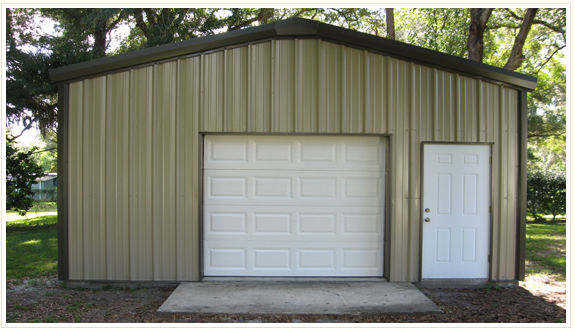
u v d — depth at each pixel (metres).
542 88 14.26
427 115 5.61
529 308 4.81
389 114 5.59
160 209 5.57
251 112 5.55
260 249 5.75
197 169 5.59
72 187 5.55
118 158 5.54
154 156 5.55
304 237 5.76
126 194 5.55
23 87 9.73
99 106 5.53
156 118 5.55
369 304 4.71
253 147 5.73
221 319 4.38
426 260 5.68
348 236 5.77
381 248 5.77
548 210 12.43
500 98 5.68
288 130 5.55
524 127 5.68
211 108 5.55
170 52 5.50
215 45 5.52
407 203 5.62
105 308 4.76
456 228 5.69
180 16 12.33
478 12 12.61
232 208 5.73
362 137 5.74
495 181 5.67
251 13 13.70
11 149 10.93
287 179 5.76
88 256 5.57
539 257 7.58
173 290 5.49
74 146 5.54
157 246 5.57
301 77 5.55
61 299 5.10
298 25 5.47
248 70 5.55
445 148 5.66
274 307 4.60
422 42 15.00
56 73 5.46
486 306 4.88
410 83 5.60
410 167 5.61
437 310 4.55
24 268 6.79
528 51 14.48
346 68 5.57
